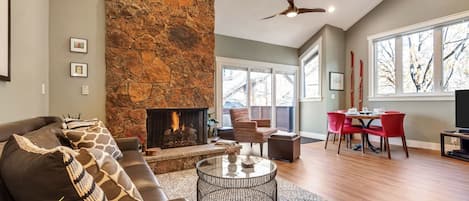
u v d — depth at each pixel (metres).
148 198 1.40
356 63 6.23
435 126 4.83
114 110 3.38
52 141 1.47
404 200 2.42
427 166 3.60
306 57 6.90
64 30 3.20
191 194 2.54
